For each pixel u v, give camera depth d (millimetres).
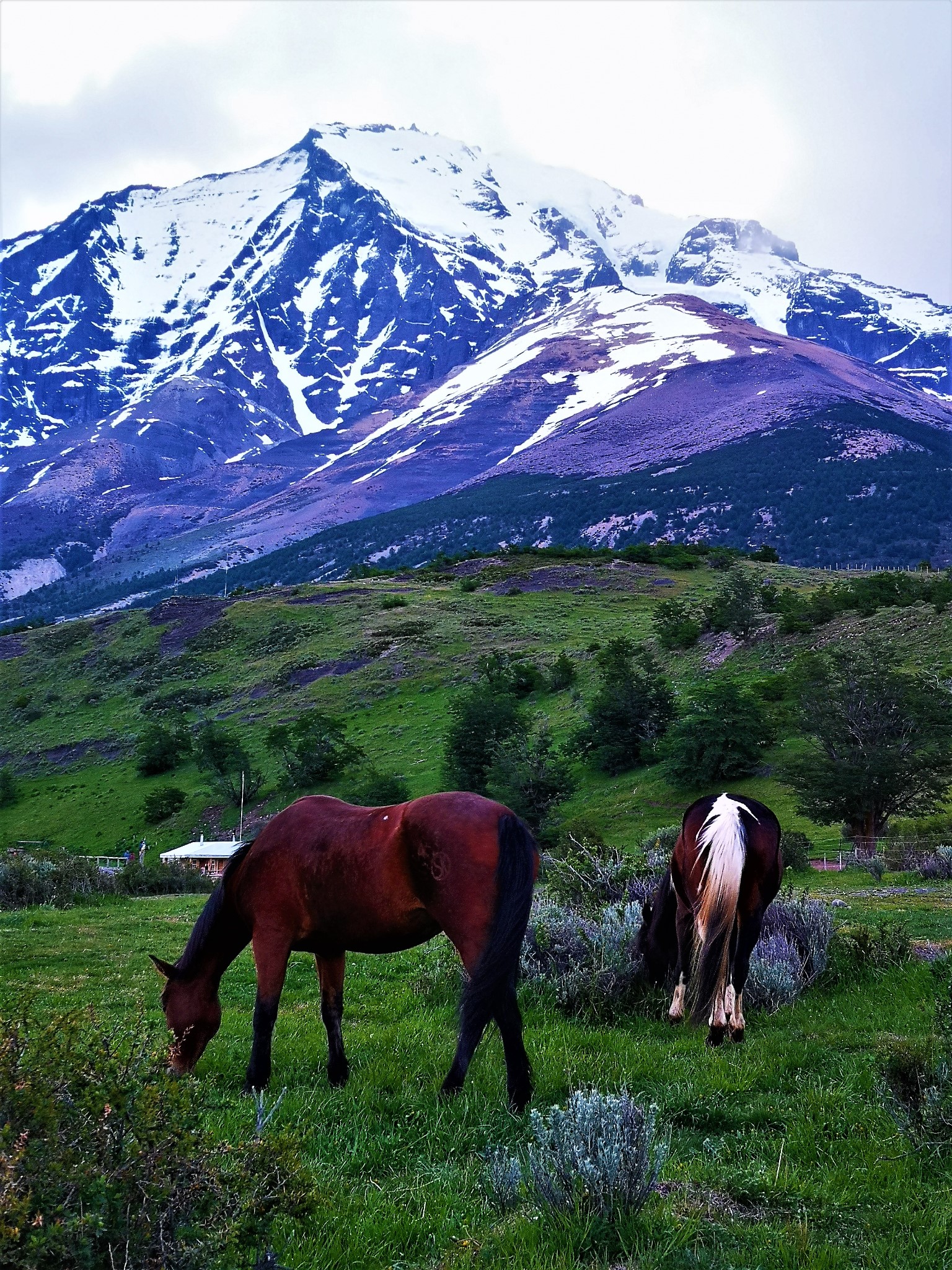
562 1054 7062
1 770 91312
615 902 11156
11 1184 3051
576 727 73125
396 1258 4238
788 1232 4395
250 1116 5891
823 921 10156
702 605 100312
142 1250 3219
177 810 78375
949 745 45125
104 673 115812
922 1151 5160
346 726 88375
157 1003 9398
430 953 11469
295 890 6512
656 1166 4648
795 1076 6707
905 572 110062
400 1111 6074
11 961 12086
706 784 58969
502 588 131625
